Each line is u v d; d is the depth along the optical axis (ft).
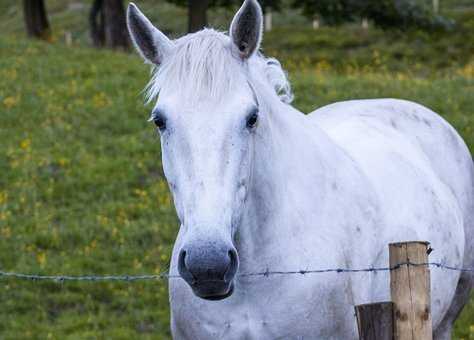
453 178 21.65
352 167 17.43
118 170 45.55
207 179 13.26
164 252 36.86
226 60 13.88
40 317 32.48
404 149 20.18
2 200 41.88
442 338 22.18
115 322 31.91
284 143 15.85
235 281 15.03
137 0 131.95
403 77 61.62
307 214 15.75
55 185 43.68
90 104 55.26
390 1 95.14
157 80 14.23
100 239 38.68
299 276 15.26
